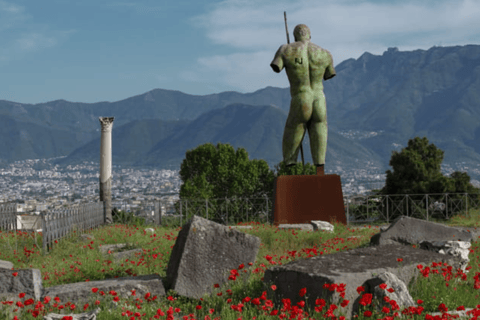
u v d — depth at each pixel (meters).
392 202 23.08
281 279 6.72
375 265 6.82
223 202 27.70
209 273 7.52
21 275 7.21
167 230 17.62
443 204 23.83
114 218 21.64
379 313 5.81
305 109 18.92
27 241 14.52
